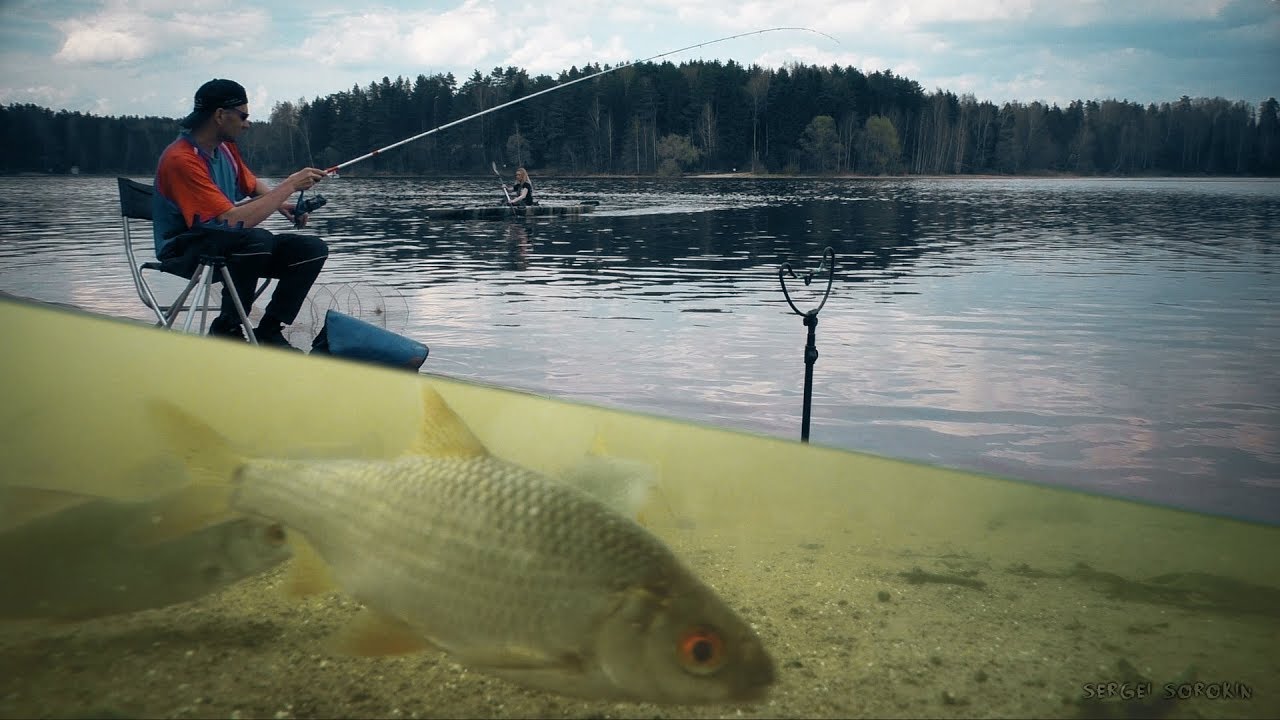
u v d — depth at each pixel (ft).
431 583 2.44
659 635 2.32
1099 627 3.12
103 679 2.63
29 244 32.63
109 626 2.73
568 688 2.37
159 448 2.72
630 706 2.87
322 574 2.56
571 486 2.58
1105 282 30.78
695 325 23.11
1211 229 44.83
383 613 2.43
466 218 49.60
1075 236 44.27
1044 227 48.06
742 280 31.96
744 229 44.52
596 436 2.73
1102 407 15.05
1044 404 15.51
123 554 2.76
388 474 2.56
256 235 11.55
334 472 2.60
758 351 19.93
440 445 2.58
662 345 20.38
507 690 2.85
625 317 24.00
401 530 2.49
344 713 2.65
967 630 3.07
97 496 2.76
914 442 13.00
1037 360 19.40
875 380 17.33
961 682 2.82
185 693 2.56
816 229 44.52
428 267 33.17
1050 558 3.35
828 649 2.93
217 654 2.80
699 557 2.98
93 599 2.75
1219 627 3.27
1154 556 3.33
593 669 2.36
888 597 3.17
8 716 2.46
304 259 11.96
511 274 32.30
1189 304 26.86
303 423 2.60
